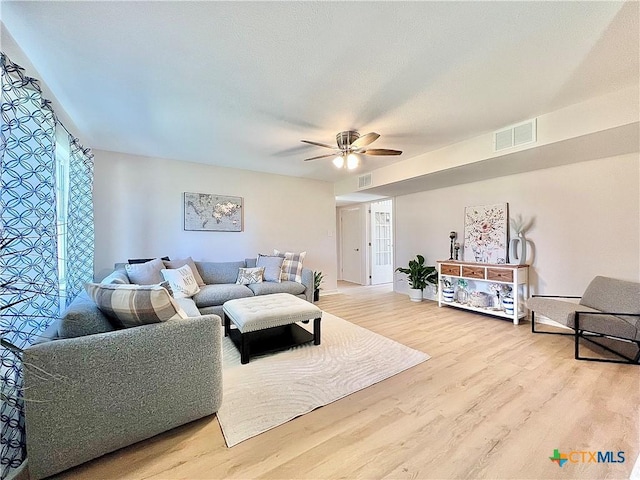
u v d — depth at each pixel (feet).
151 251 13.17
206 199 14.40
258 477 4.22
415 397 6.27
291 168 15.21
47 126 5.57
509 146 9.44
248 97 7.55
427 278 16.10
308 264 17.78
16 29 5.00
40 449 4.05
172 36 5.28
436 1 4.50
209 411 5.47
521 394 6.33
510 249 12.63
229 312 9.15
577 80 6.77
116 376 4.54
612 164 9.93
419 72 6.45
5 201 4.68
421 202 17.15
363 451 4.72
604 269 10.12
